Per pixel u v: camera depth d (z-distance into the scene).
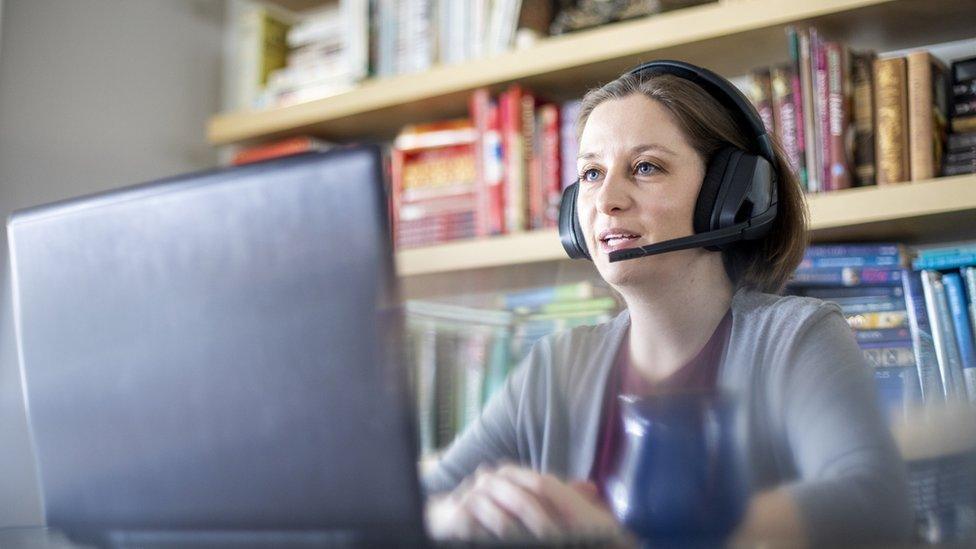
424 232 2.37
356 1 2.54
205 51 2.98
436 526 0.66
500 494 0.66
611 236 1.28
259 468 0.67
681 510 0.63
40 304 0.76
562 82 2.28
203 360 0.68
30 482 2.39
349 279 0.64
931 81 1.77
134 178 2.76
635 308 1.26
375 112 2.53
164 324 0.70
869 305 1.81
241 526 0.68
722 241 1.23
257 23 2.81
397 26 2.48
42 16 2.57
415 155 2.44
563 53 2.18
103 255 0.73
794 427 0.85
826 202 1.81
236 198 0.67
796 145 1.85
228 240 0.67
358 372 0.63
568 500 0.65
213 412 0.68
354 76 2.52
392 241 0.64
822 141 1.83
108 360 0.73
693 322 1.25
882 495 0.68
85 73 2.66
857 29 1.95
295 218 0.65
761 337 1.15
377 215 0.63
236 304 0.67
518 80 2.27
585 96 1.39
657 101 1.29
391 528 0.63
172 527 0.70
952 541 0.63
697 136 1.28
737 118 1.31
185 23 2.94
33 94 2.54
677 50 2.07
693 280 1.25
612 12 2.18
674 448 0.65
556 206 2.18
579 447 1.20
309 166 0.65
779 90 1.88
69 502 0.75
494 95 2.38
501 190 2.24
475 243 2.23
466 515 0.66
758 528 0.63
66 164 2.60
